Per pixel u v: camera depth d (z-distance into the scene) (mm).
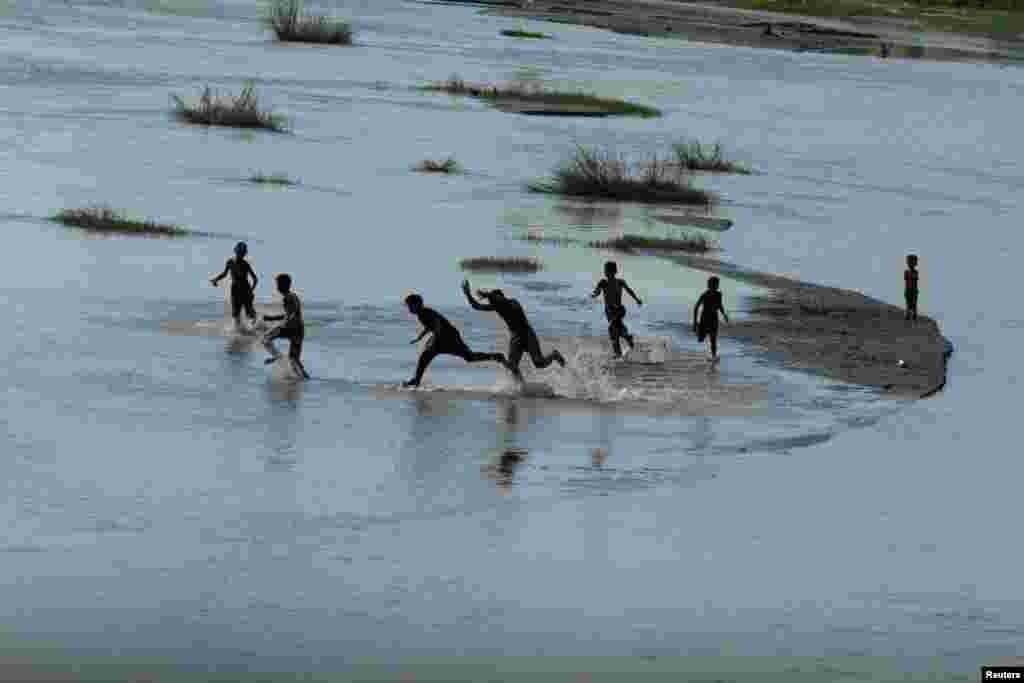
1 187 146500
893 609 56938
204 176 167250
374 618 52688
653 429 79812
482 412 80688
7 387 78312
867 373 97500
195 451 69562
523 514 64438
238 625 51312
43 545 56781
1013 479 75750
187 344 91875
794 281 131500
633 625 53781
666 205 178250
